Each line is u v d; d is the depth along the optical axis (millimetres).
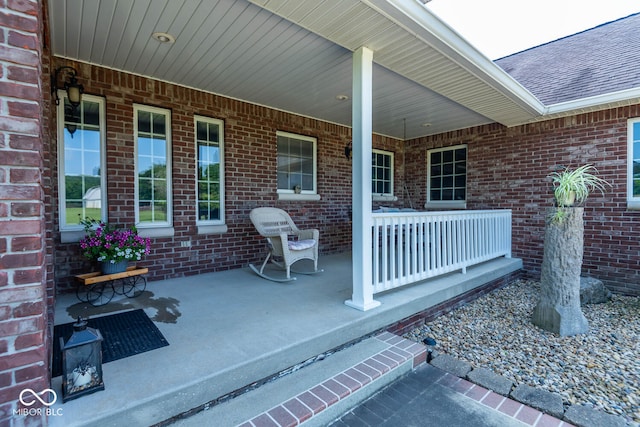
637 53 5004
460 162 6391
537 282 5258
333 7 2297
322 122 5715
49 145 2635
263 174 4895
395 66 3275
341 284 3758
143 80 3750
